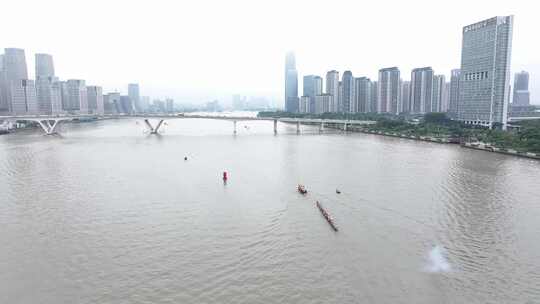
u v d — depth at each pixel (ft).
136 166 399.65
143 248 187.93
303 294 147.43
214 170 377.50
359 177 342.23
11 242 195.83
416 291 150.20
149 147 571.69
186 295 146.92
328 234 205.36
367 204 258.37
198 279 158.40
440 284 155.53
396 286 153.58
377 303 142.00
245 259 176.04
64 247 189.88
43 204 258.16
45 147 565.12
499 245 192.85
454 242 195.93
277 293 148.05
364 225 219.00
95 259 176.65
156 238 200.13
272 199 271.08
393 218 230.48
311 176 346.74
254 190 295.89
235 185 311.88
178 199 270.26
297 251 184.24
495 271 166.81
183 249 186.50
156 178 338.54
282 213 239.91
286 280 157.38
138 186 307.78
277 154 491.31
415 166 398.62
